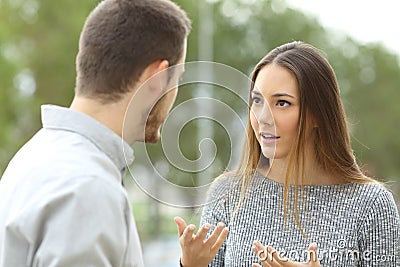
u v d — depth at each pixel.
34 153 2.05
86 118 2.08
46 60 27.69
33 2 28.05
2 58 23.91
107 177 1.98
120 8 2.10
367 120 35.31
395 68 37.00
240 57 32.97
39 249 1.88
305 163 3.10
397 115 35.69
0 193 2.08
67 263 1.86
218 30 32.91
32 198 1.93
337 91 3.06
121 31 2.07
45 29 27.94
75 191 1.90
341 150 3.10
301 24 34.41
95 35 2.09
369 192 3.08
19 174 2.02
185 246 2.51
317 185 3.13
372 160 35.09
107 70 2.07
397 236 3.02
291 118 2.98
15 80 25.16
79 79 2.12
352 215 3.05
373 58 36.59
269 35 33.84
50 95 27.73
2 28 25.66
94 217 1.90
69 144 2.03
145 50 2.07
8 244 1.94
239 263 3.13
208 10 28.77
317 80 3.00
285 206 3.10
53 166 1.96
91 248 1.88
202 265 2.53
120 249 1.94
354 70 35.84
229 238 3.18
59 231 1.87
